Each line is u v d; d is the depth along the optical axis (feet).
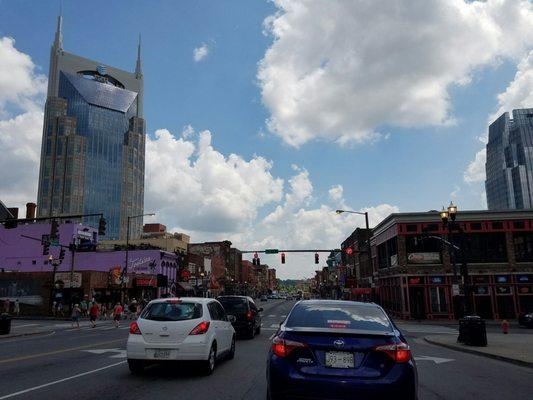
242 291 465.06
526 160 560.20
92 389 27.66
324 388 17.46
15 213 220.23
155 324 32.55
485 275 132.46
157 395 26.03
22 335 75.82
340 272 297.33
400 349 18.16
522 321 103.96
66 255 191.11
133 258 201.57
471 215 135.03
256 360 41.06
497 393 29.01
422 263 135.44
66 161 652.48
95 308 100.89
